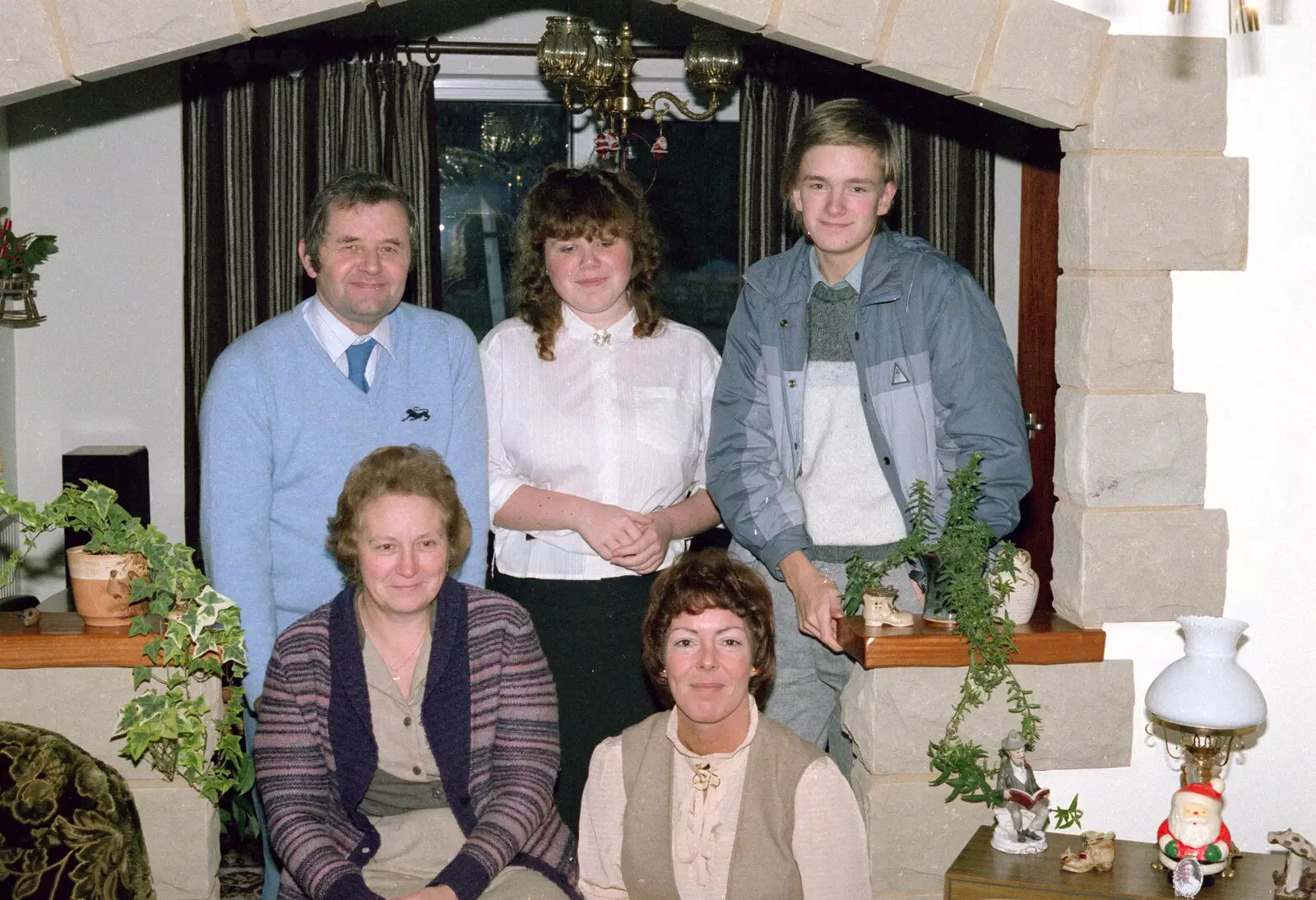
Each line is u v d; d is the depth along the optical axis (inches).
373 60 171.2
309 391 96.5
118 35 87.0
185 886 93.0
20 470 178.2
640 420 107.5
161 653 89.6
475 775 86.3
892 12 90.4
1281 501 95.0
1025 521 186.7
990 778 93.2
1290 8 91.3
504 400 108.0
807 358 97.8
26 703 90.2
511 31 178.4
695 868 80.1
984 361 92.5
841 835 79.5
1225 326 93.5
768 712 102.8
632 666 106.6
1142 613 94.7
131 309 177.8
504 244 185.5
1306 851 81.6
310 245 96.0
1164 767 96.5
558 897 83.6
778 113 174.1
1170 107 91.3
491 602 88.3
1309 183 92.7
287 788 83.8
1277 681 96.6
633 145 183.0
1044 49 90.7
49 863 79.1
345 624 85.0
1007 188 184.1
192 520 176.6
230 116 169.9
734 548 108.3
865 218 92.4
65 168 175.0
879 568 94.3
